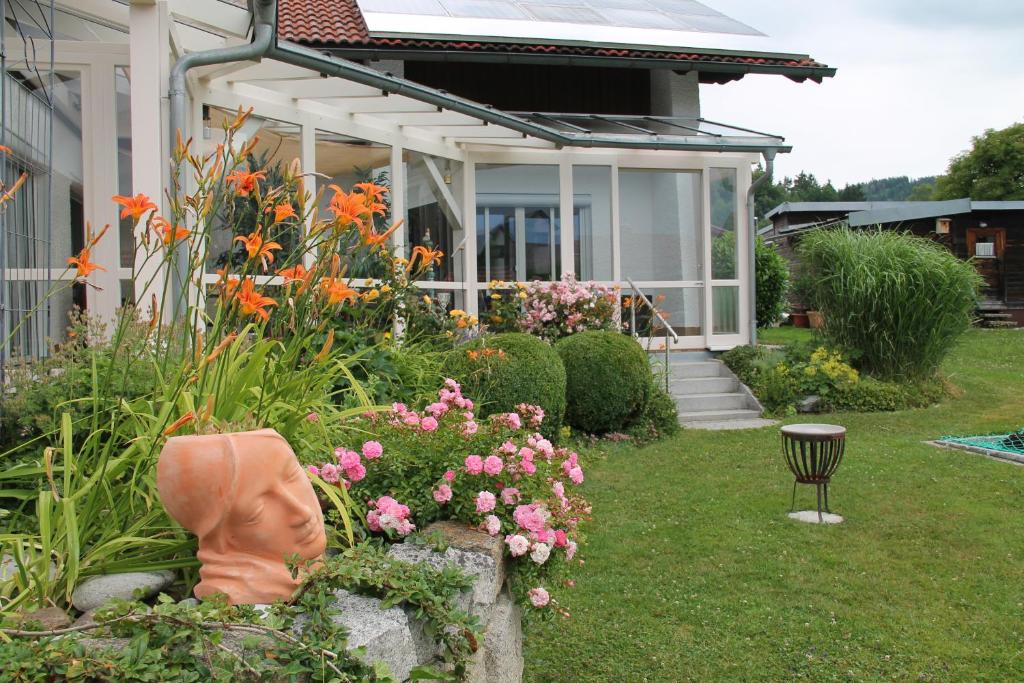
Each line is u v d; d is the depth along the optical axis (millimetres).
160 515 2793
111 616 1979
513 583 3369
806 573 5195
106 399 3109
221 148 3135
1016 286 22953
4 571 2662
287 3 13242
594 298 11352
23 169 5559
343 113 9312
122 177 6984
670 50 12312
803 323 25078
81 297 6840
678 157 13109
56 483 3119
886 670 3912
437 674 2424
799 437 6418
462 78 13695
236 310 3295
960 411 11273
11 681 1741
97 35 7121
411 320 8133
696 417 11219
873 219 23250
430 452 3449
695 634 4332
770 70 13227
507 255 12258
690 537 5949
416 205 10820
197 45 7527
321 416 3293
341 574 2418
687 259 13266
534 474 3508
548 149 12242
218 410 2939
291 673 1952
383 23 11352
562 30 12117
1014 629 4344
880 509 6582
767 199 63344
